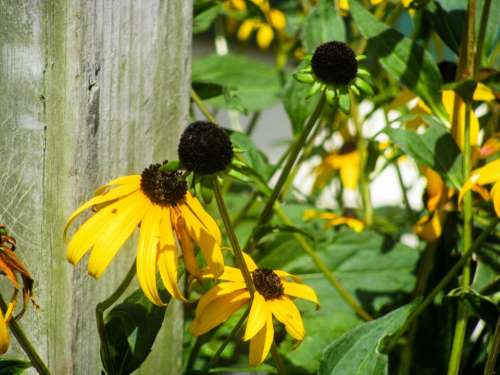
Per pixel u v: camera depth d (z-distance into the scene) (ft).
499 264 1.38
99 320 1.06
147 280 0.99
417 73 1.36
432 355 1.46
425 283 1.46
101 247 1.00
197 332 1.12
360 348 1.15
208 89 1.45
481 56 1.34
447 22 1.45
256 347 1.11
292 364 1.50
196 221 1.05
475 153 1.38
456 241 1.47
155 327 1.10
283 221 1.49
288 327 1.13
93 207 1.06
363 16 1.37
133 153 1.16
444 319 1.44
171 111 1.21
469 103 1.32
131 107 1.14
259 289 1.14
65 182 1.08
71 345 1.13
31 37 1.05
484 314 1.25
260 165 1.43
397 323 1.15
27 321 1.14
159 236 1.01
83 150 1.08
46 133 1.07
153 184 1.04
